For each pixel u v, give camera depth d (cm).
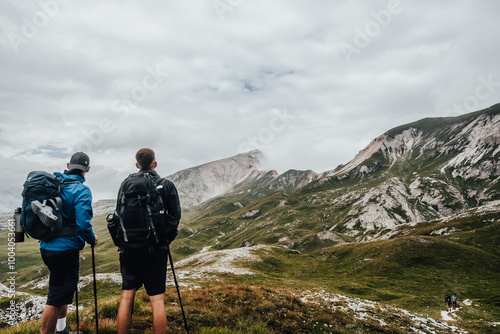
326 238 19062
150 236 470
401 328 1590
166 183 507
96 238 519
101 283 4778
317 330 1152
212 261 9719
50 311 491
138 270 497
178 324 911
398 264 9138
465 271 8331
